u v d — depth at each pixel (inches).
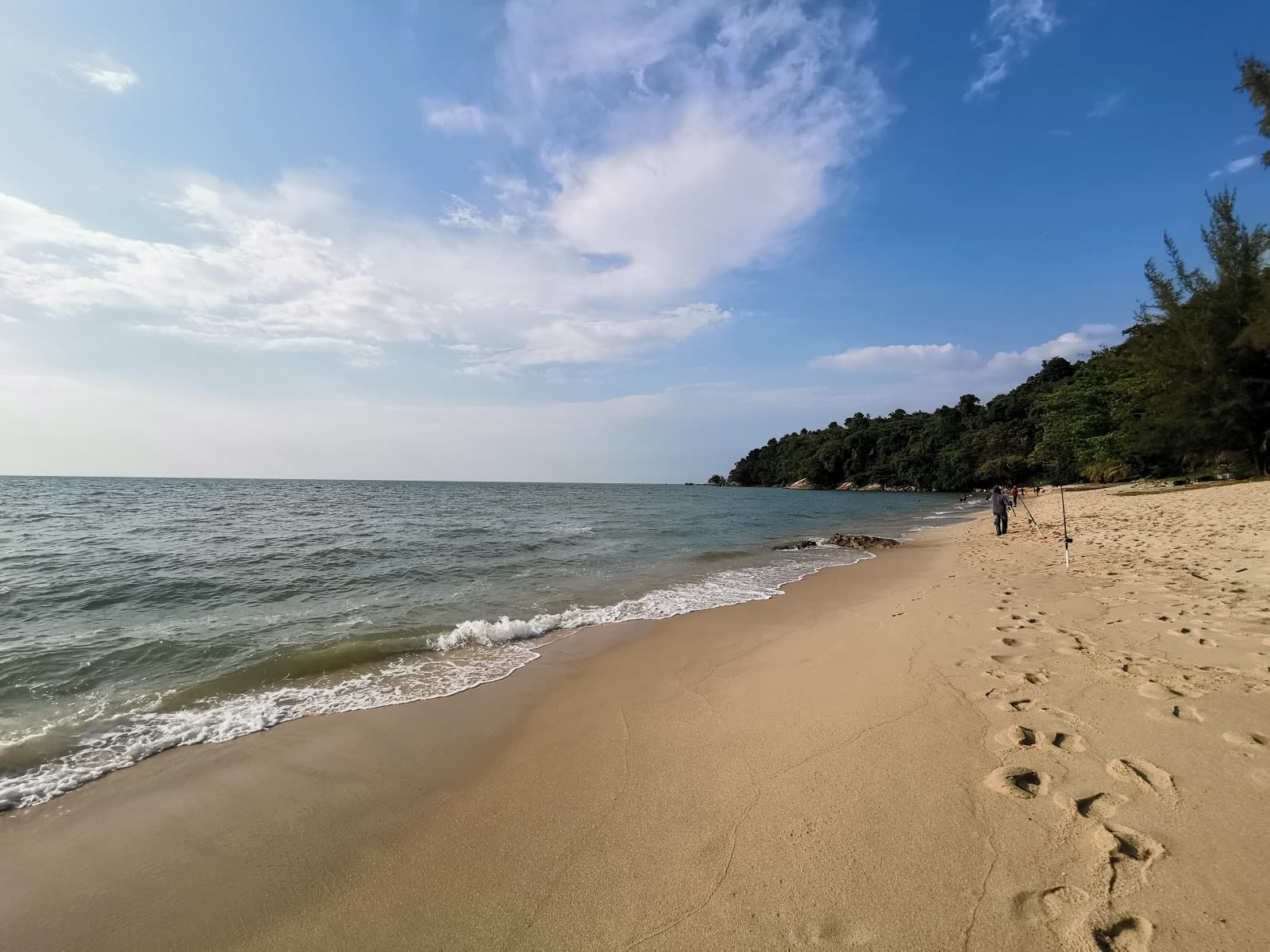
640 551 691.4
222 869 127.1
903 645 250.7
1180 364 994.7
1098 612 268.5
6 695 232.8
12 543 667.4
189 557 580.4
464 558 607.8
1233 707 154.2
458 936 103.0
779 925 97.4
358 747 187.0
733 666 252.2
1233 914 87.9
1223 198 958.4
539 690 236.2
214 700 228.8
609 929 101.1
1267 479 914.7
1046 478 2393.0
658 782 151.5
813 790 137.8
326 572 512.4
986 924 92.5
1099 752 140.3
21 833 142.6
